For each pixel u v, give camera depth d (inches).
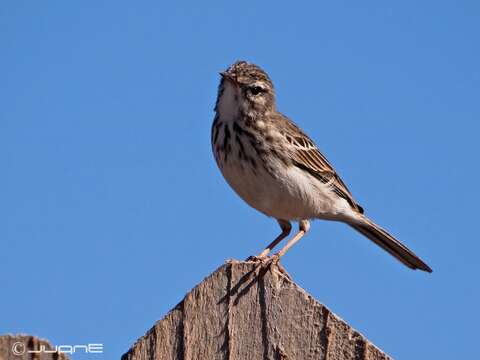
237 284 397.1
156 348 400.8
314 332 376.8
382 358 361.7
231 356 388.5
